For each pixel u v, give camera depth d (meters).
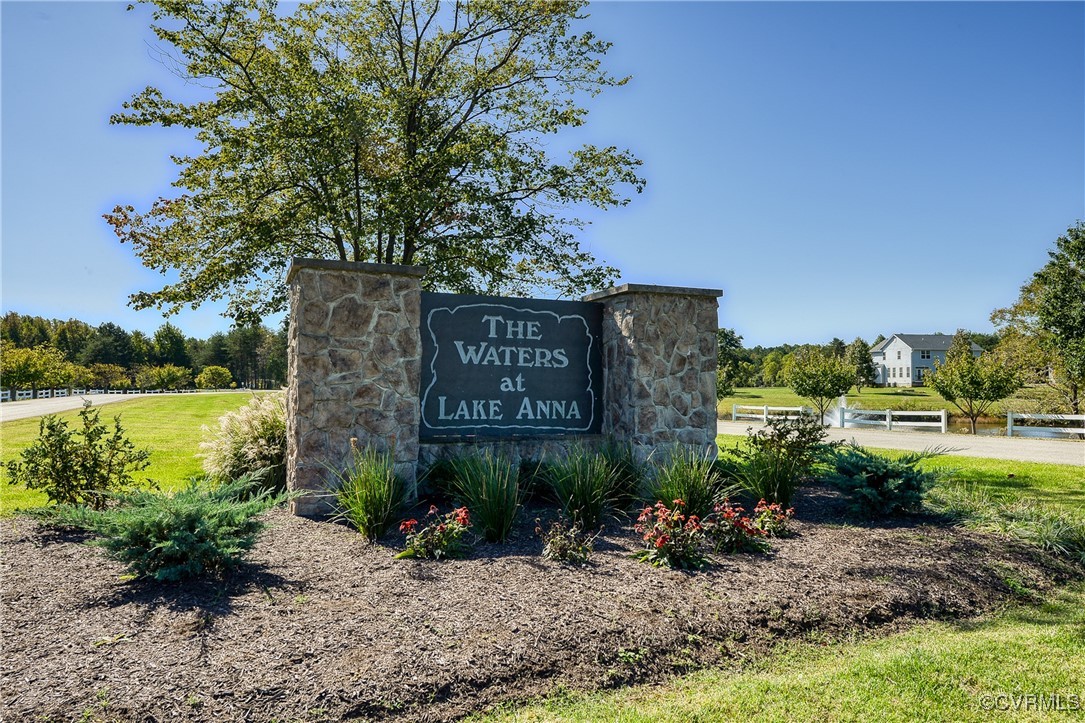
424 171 14.11
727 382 34.78
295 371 7.06
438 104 15.02
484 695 3.45
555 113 15.57
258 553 5.42
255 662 3.51
